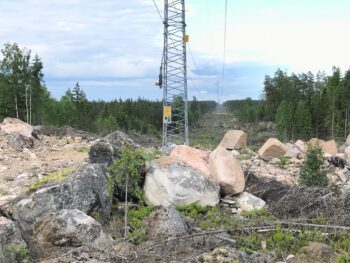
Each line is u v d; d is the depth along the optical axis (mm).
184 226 10625
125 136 16016
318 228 10859
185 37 20047
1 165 17031
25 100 44656
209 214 12188
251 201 13039
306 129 64250
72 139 23188
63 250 9398
